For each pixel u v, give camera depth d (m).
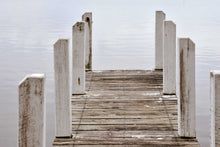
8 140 6.85
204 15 32.66
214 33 21.03
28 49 16.50
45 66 12.88
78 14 34.72
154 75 7.91
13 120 7.75
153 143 4.55
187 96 4.62
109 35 21.34
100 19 30.72
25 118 2.90
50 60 13.97
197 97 9.18
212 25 24.89
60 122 4.70
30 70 12.27
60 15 33.84
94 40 19.44
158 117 5.42
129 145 4.51
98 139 4.68
